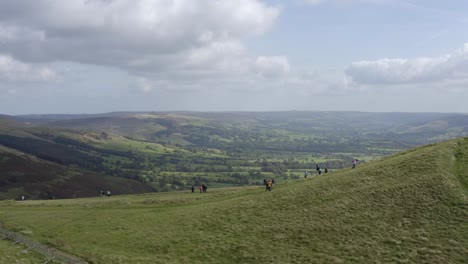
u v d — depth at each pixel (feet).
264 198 190.29
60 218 205.26
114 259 138.10
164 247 147.95
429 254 116.78
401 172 179.22
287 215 160.56
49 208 243.81
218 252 138.00
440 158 182.91
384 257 118.93
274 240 140.36
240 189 266.98
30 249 153.58
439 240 122.83
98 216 204.54
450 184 154.92
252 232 150.41
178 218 182.19
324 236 137.49
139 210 214.90
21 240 163.94
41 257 143.95
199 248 143.13
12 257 141.69
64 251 152.35
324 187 184.55
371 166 206.28
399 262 115.14
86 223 190.39
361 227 139.23
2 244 160.66
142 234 164.86
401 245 123.85
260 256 129.80
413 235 128.06
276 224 153.69
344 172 219.61
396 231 132.46
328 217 151.02
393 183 169.07
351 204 158.51
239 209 179.52
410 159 193.67
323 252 126.93
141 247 150.71
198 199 235.40
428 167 175.52
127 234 167.22
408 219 138.41
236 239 146.20
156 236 160.45
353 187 175.63
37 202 274.77
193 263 131.54
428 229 129.90
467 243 118.93
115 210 220.43
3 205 265.34
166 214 195.00
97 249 151.33
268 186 220.02
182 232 161.68
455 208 138.82
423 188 156.97
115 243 157.38
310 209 161.89
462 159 179.73
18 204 264.72
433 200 146.92
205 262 131.54
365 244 127.85
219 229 159.12
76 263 135.54
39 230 183.93
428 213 139.44
